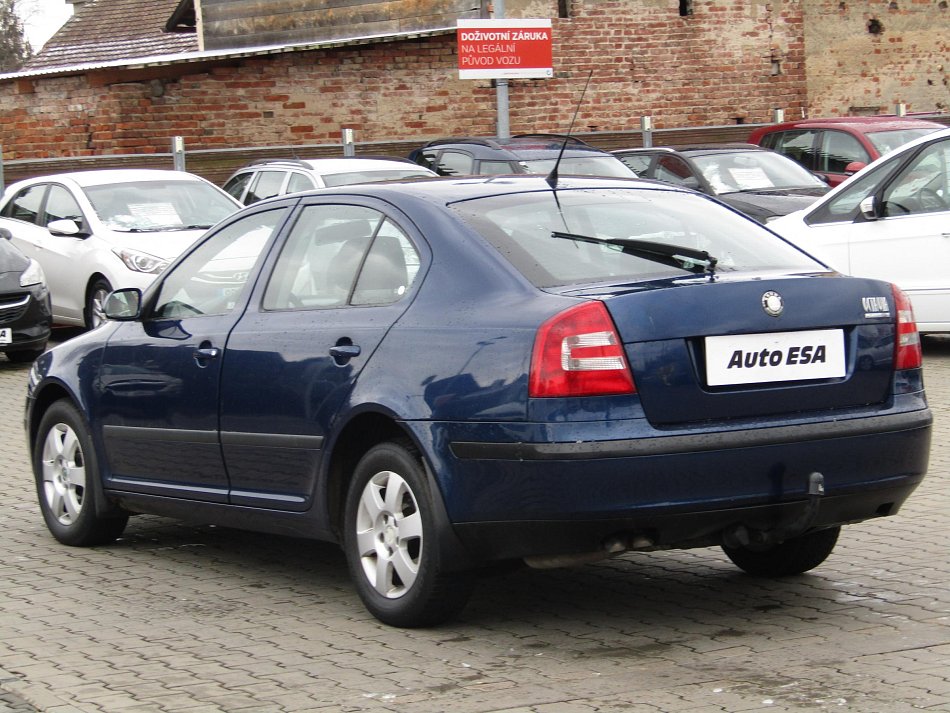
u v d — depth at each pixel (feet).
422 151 67.41
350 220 22.50
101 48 123.54
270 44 108.58
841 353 19.88
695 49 106.63
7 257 54.95
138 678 18.67
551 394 18.49
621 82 104.53
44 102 91.50
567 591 22.75
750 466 18.83
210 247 24.89
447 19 100.94
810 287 19.83
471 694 17.63
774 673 18.13
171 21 116.67
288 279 23.04
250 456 22.72
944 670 18.06
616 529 18.51
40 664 19.39
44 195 60.80
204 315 24.18
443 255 20.70
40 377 27.17
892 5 113.50
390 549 20.59
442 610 20.21
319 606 22.22
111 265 55.77
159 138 90.12
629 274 20.04
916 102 114.83
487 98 99.45
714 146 69.15
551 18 101.96
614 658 19.02
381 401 20.16
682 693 17.44
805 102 110.73
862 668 18.25
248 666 19.10
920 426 20.21
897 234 46.44
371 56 95.45
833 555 24.67
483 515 19.08
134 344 25.13
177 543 27.04
